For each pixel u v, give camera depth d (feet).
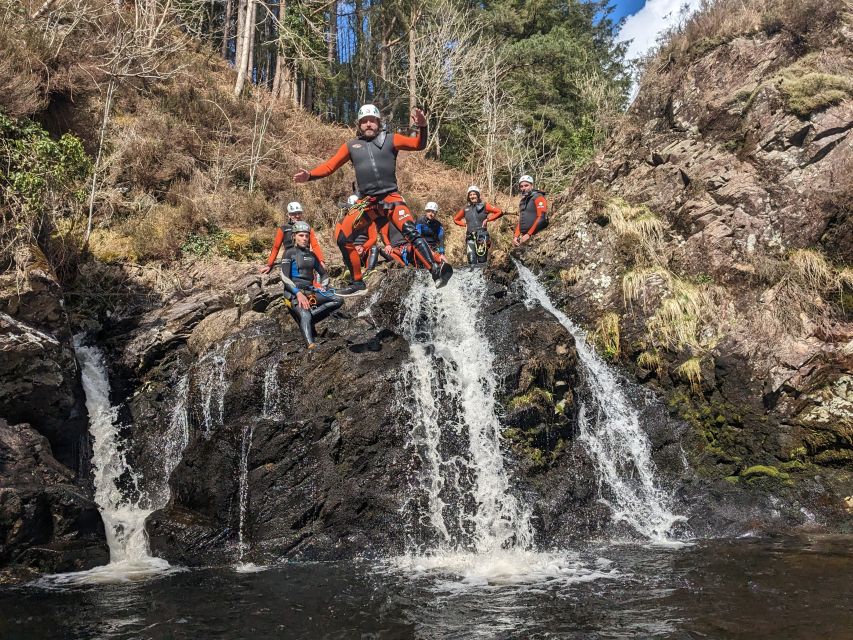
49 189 26.99
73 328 28.50
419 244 21.80
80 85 34.37
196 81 57.00
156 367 28.04
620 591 14.43
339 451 21.02
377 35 100.32
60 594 15.89
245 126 53.93
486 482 21.15
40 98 31.73
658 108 35.68
